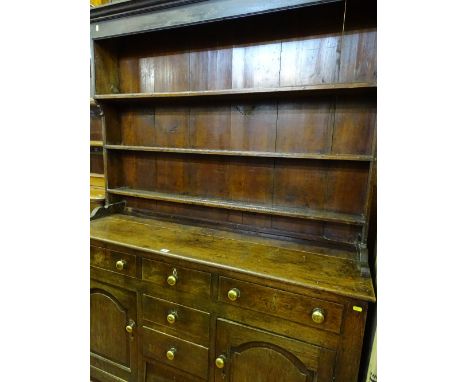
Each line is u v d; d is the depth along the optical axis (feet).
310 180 4.21
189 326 3.66
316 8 3.54
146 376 4.13
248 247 3.95
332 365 2.97
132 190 5.40
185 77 4.72
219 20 3.68
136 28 4.23
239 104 4.46
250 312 3.28
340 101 3.87
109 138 5.23
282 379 3.22
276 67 4.11
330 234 4.16
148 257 3.80
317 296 2.94
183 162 5.04
